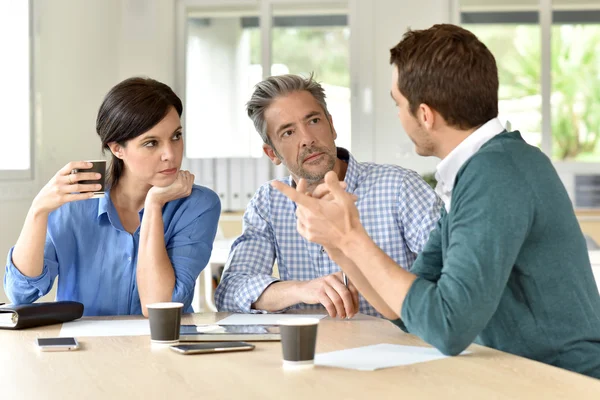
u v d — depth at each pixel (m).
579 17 6.05
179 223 2.20
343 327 1.78
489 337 1.53
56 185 1.98
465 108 1.50
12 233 4.55
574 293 1.45
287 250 2.31
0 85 4.65
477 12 6.10
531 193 1.41
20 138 4.74
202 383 1.24
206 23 6.38
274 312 2.06
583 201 6.04
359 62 6.21
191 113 6.40
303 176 2.22
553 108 6.11
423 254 1.73
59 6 5.20
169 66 6.31
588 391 1.17
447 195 1.58
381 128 6.19
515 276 1.47
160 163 2.08
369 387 1.20
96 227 2.18
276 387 1.21
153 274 2.07
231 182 6.31
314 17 6.28
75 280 2.20
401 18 6.14
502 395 1.15
